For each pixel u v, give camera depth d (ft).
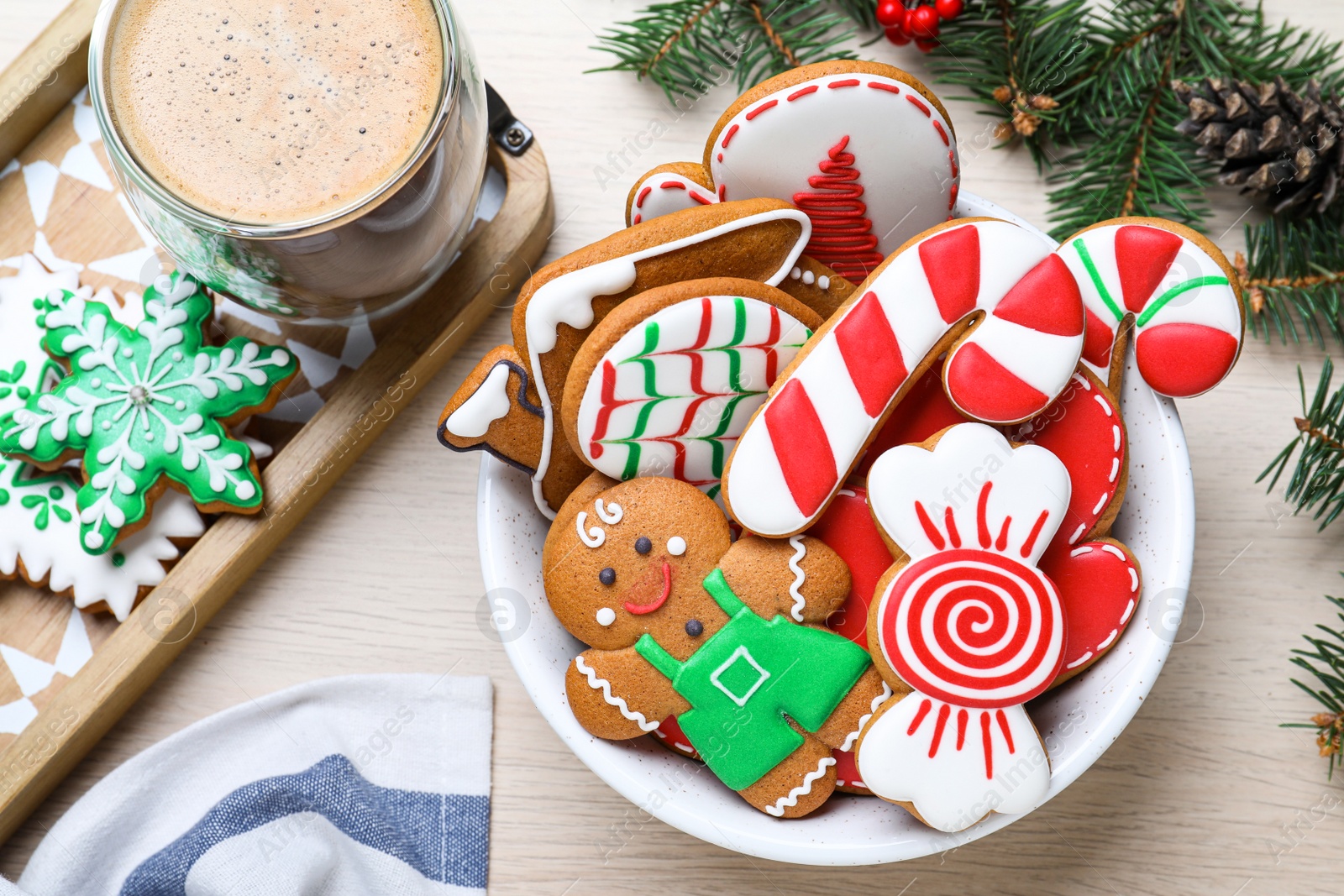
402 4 1.76
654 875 1.94
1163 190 1.91
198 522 1.93
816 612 1.71
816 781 1.71
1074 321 1.69
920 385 1.75
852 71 1.72
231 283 1.81
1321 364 1.98
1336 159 1.85
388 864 1.92
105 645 1.90
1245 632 1.94
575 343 1.71
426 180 1.75
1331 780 1.92
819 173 1.74
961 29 1.95
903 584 1.69
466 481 2.00
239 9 1.75
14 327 1.96
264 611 1.98
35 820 1.94
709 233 1.70
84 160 2.01
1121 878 1.92
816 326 1.74
